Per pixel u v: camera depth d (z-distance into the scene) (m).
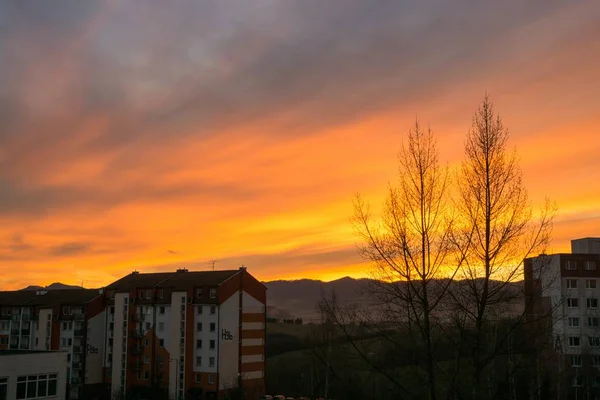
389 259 15.82
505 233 15.21
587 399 62.62
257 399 77.81
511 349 15.14
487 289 14.91
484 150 15.87
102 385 91.31
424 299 15.18
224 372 79.69
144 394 83.19
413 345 15.77
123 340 88.25
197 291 83.38
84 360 90.19
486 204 15.48
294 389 73.44
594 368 64.81
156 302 86.25
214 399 78.56
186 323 82.12
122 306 89.38
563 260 71.50
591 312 70.12
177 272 91.94
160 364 84.81
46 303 96.56
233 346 81.62
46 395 46.34
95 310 92.69
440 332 15.46
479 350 14.78
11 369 43.72
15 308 99.06
